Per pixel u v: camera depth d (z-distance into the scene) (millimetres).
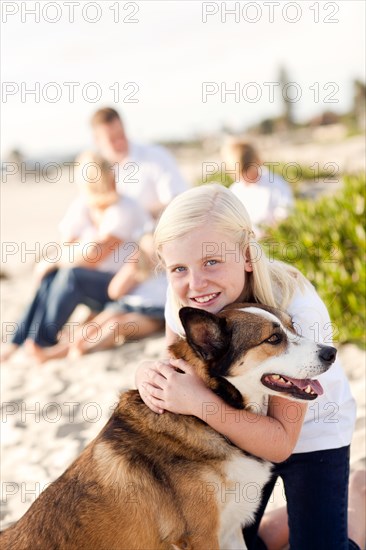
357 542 3582
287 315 3197
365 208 6375
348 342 5809
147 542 3098
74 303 6988
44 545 3016
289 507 3365
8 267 11719
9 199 21625
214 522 3158
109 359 6609
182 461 3145
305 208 6977
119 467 3139
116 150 7504
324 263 6227
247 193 7340
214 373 3162
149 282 6941
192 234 3059
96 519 3051
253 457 3182
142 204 7578
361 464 4129
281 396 3076
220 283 3121
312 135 22438
